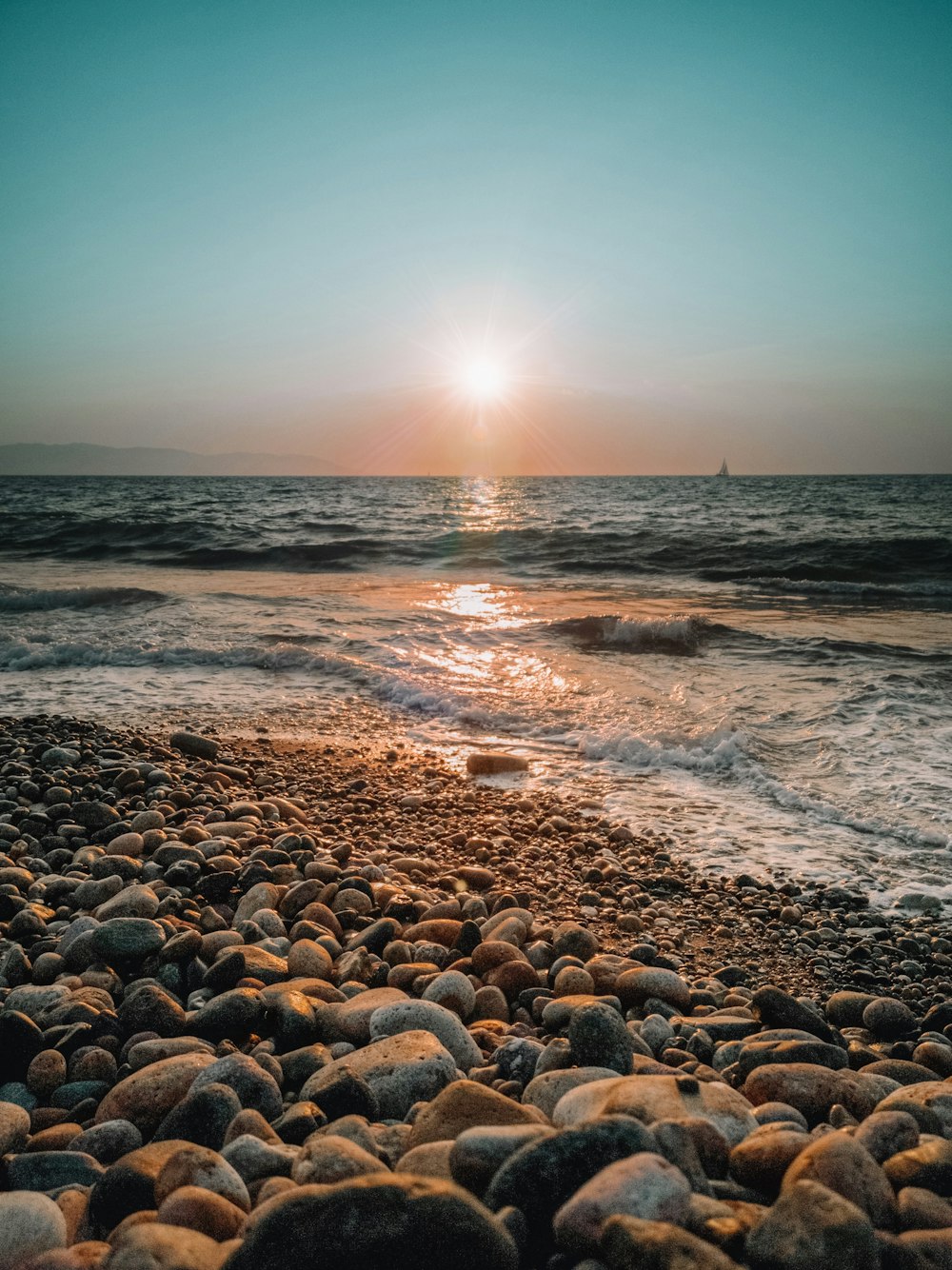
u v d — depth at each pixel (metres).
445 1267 1.54
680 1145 1.97
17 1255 1.77
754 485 104.56
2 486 96.31
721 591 18.95
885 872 5.64
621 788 7.20
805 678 10.40
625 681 10.36
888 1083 2.77
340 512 43.03
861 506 50.50
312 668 11.07
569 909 5.00
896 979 4.38
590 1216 1.67
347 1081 2.48
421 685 10.02
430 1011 2.98
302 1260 1.53
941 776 7.19
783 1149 2.04
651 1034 3.28
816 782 7.16
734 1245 1.66
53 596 15.38
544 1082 2.54
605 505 52.06
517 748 8.21
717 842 6.12
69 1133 2.41
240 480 144.12
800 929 4.91
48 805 5.90
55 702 9.48
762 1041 3.06
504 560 23.98
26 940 3.85
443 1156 1.99
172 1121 2.32
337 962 3.76
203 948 3.68
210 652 11.46
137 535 29.20
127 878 4.61
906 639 12.88
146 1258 1.57
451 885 5.12
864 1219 1.65
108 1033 2.98
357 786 6.99
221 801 6.18
